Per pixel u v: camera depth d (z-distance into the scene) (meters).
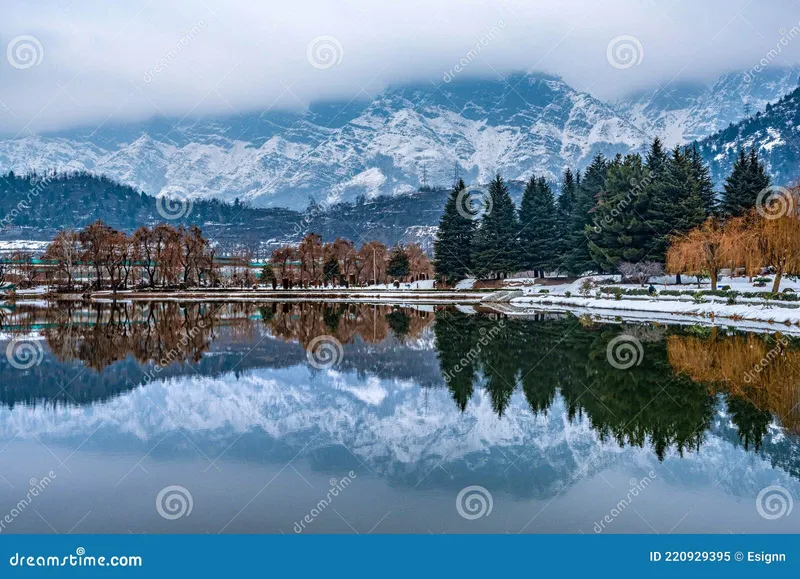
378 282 130.88
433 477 15.07
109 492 14.32
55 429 19.16
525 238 99.12
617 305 62.50
